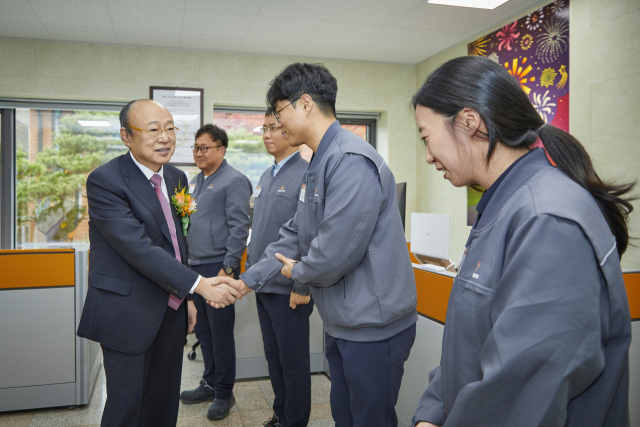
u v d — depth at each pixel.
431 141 0.72
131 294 1.50
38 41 4.41
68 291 2.48
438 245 2.39
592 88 3.24
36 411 2.46
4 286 2.40
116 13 3.84
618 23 3.04
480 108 0.66
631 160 2.95
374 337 1.27
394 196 1.35
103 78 4.58
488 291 0.62
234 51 4.90
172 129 1.58
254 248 2.24
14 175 4.62
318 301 1.37
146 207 1.53
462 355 0.67
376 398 1.28
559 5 3.54
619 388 0.58
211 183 2.69
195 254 2.62
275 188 2.20
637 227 2.84
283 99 1.40
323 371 3.07
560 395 0.51
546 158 0.65
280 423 2.16
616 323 0.56
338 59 5.25
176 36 4.41
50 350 2.46
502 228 0.62
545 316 0.52
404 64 5.46
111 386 1.49
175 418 1.71
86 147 4.78
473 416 0.56
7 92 4.35
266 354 2.13
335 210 1.22
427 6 3.85
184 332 1.73
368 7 3.85
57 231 4.75
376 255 1.27
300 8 3.84
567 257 0.52
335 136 1.35
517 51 3.98
